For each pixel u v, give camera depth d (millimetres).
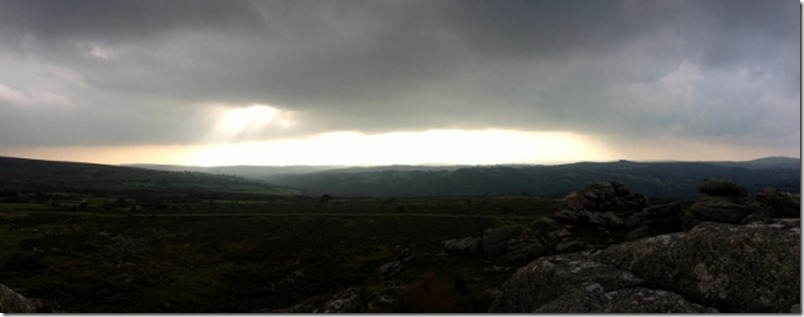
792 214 34812
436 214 159125
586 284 11367
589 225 50625
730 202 38531
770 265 9648
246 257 101562
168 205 194625
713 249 10531
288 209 189000
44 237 108812
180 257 100688
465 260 48406
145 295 69188
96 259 91875
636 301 10156
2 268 78375
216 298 70125
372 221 146000
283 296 71188
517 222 130125
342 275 85438
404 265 51719
